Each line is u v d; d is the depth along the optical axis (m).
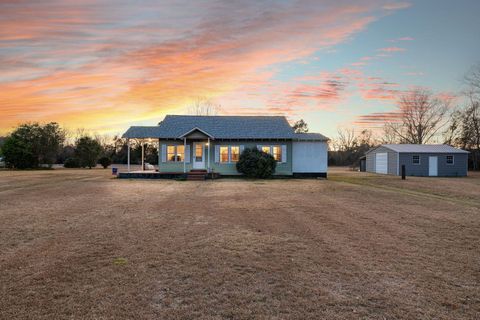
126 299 3.92
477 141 42.66
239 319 3.47
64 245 6.14
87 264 5.12
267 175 23.61
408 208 10.85
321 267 5.10
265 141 24.97
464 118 44.69
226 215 9.23
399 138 54.25
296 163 25.19
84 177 24.47
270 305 3.80
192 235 6.95
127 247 6.04
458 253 5.90
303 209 10.37
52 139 39.75
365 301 3.93
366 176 29.86
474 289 4.32
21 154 37.38
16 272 4.78
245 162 23.30
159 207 10.52
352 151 64.06
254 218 8.84
